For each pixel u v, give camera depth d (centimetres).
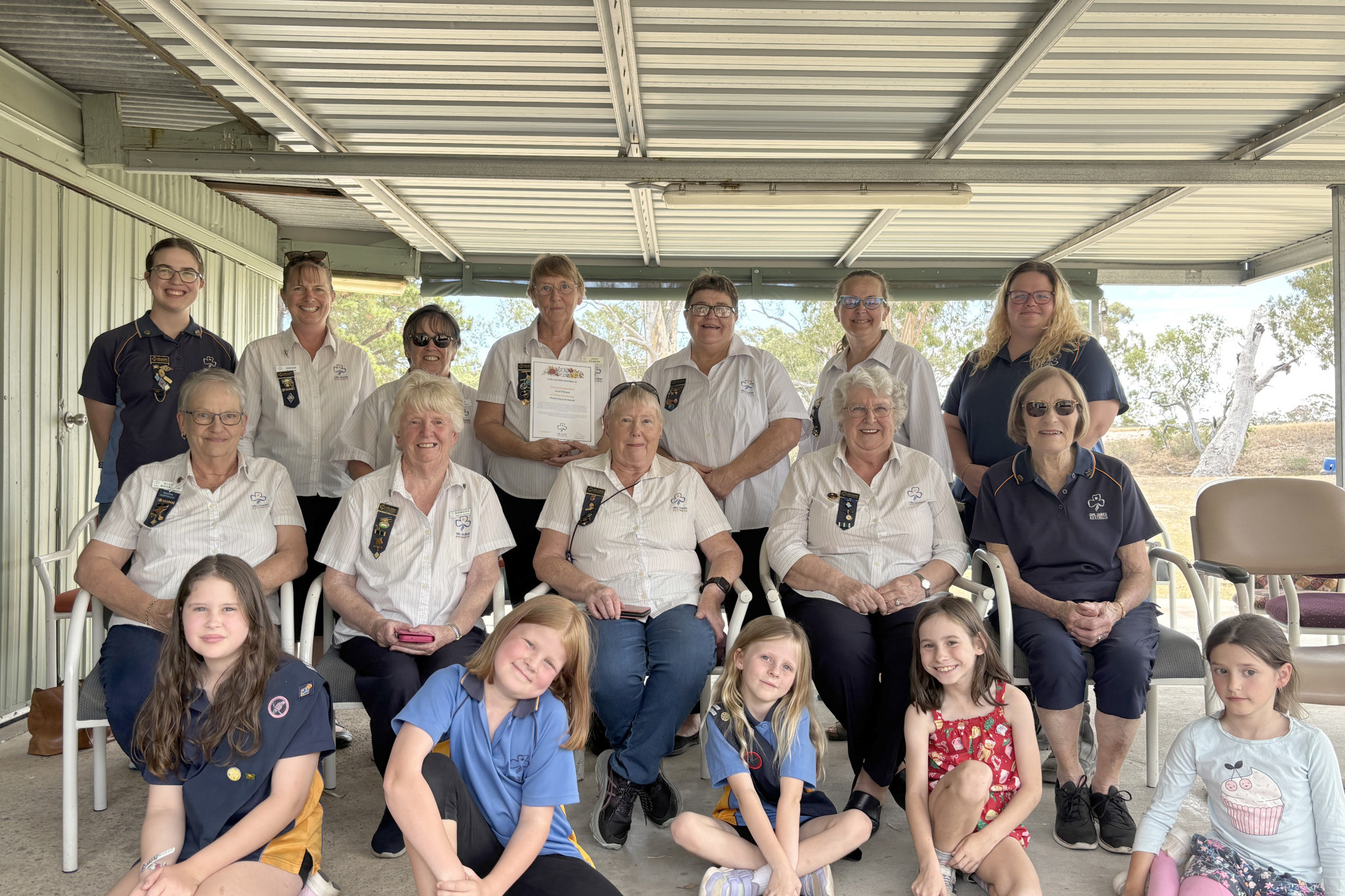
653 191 600
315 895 223
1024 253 768
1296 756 217
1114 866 262
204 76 448
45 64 457
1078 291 794
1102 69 432
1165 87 451
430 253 784
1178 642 296
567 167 523
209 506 291
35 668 457
